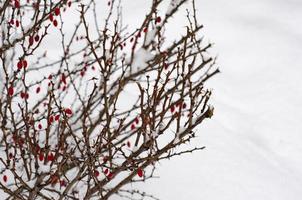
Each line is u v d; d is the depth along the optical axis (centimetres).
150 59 317
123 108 658
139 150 347
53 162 379
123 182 363
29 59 721
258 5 1130
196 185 552
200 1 1105
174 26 988
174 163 578
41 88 645
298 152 728
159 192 527
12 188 454
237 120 774
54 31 891
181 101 319
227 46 975
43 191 452
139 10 1005
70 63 749
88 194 382
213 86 848
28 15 798
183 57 312
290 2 1179
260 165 641
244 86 874
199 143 633
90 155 353
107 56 333
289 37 1042
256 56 958
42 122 555
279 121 789
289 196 593
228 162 611
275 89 873
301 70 934
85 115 361
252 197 564
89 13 979
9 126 491
